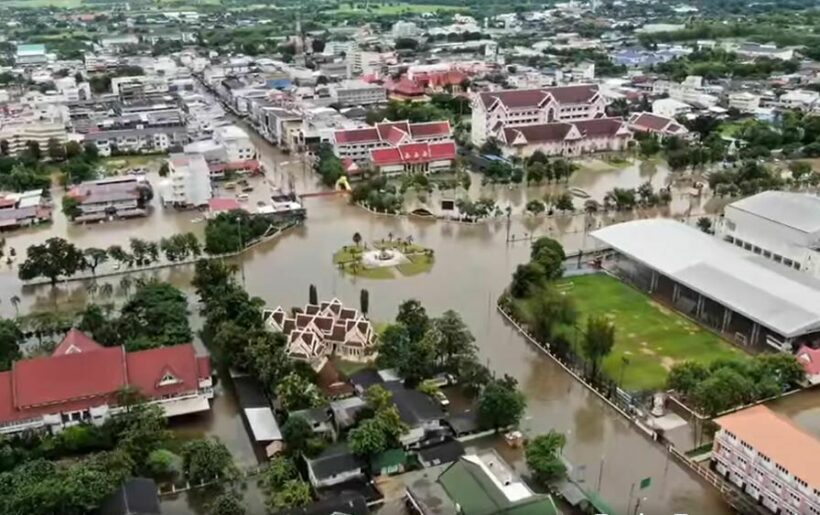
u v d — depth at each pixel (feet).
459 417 373.40
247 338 416.87
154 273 568.41
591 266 579.89
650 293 532.32
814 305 454.81
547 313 455.22
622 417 390.01
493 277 559.38
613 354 448.65
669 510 320.09
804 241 532.73
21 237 647.15
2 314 498.28
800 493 302.45
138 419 351.67
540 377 427.33
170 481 332.60
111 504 295.07
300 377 386.93
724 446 338.75
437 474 334.24
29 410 358.02
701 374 399.03
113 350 382.83
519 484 312.91
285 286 540.93
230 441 366.63
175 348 393.29
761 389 394.93
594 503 316.40
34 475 304.30
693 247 540.93
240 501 315.37
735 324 474.90
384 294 528.22
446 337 419.33
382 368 422.00
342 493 321.11
